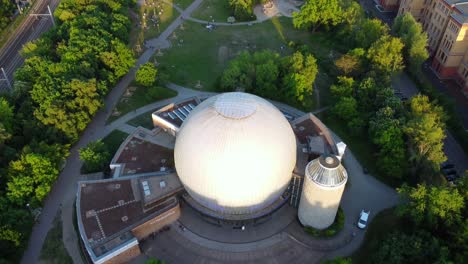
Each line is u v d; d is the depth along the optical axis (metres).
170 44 132.75
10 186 75.62
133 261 72.12
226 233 76.62
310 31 139.88
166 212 74.56
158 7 154.62
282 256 73.19
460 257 67.31
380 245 71.62
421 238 69.12
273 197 74.75
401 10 139.88
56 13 131.88
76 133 92.31
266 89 106.88
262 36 137.25
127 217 72.94
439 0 119.00
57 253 73.69
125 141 89.94
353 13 131.38
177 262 72.12
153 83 110.69
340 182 67.19
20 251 73.00
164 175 79.94
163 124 92.44
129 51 113.56
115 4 135.50
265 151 70.00
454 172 89.31
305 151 84.38
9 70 119.44
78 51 107.44
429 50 126.69
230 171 68.88
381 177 87.81
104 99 108.50
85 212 73.56
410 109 95.88
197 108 77.94
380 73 106.31
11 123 90.69
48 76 98.69
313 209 71.94
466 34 107.31
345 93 101.94
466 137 94.62
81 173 87.75
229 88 109.75
